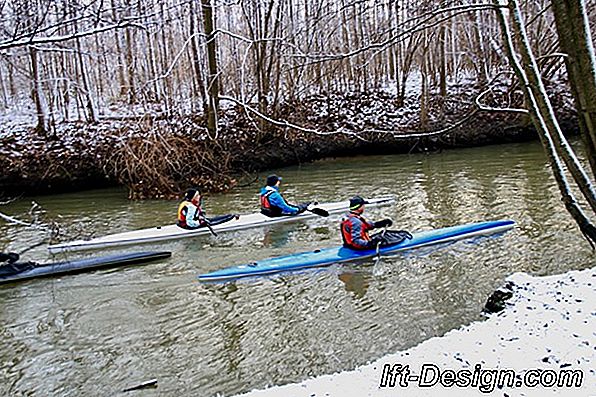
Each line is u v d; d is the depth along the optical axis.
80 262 8.38
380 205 11.83
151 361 5.55
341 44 19.94
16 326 6.48
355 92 21.84
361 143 19.69
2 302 7.19
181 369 5.36
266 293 7.14
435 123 19.84
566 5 2.56
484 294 6.70
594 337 4.01
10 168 15.24
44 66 16.72
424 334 5.77
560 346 3.94
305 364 5.32
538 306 4.73
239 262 8.52
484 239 8.82
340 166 18.22
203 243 9.63
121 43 20.02
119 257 8.57
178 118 18.33
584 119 2.65
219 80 19.39
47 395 5.05
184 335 6.08
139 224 11.51
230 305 6.83
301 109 19.41
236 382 5.07
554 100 20.67
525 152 18.38
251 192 14.51
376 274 7.58
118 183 16.22
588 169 14.30
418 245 8.57
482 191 12.49
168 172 14.92
